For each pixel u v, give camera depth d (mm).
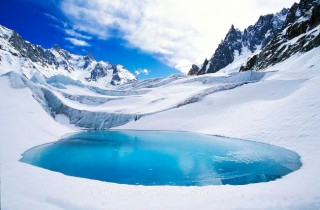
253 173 20562
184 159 26750
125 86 154000
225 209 11805
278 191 13922
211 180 19656
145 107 69438
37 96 63375
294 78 51969
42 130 37562
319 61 55594
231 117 43344
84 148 33875
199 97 57031
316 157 21594
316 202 12219
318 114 28250
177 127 50000
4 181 15594
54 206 12500
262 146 29594
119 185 16094
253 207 11898
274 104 37938
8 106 35656
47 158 27109
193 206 12289
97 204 12609
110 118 60906
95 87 110562
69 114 63625
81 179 17297
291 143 26984
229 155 27250
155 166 24594
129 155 29719
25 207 12117
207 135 40969
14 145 27625
